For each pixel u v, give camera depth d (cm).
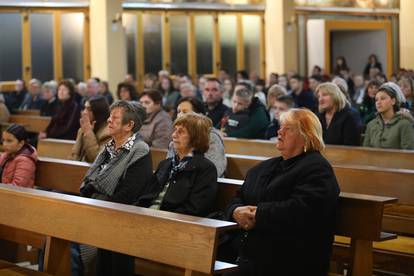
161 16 1862
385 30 2170
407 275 541
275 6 1928
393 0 2172
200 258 376
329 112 708
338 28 2078
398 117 686
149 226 402
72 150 681
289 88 1496
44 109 1272
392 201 438
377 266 511
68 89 971
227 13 1938
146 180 532
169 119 737
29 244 513
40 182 621
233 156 608
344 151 648
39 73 1747
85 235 433
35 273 466
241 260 436
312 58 2061
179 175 492
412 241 540
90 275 506
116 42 1667
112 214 420
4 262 496
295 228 424
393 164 620
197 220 390
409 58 1658
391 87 689
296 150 441
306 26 2061
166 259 391
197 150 497
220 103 840
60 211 449
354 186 534
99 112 663
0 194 486
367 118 868
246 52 1964
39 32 1738
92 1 1680
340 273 573
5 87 1702
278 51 1930
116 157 537
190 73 1902
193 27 1902
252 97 794
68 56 1764
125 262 485
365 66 2222
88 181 546
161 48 1867
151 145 720
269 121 810
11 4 1697
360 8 2123
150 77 1481
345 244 512
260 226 427
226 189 492
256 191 451
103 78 1669
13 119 1185
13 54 1720
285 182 434
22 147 619
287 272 429
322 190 422
